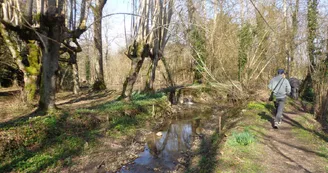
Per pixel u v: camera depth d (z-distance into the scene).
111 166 6.47
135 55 12.71
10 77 22.27
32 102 10.98
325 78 9.05
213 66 18.09
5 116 9.09
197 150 7.20
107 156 7.09
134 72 12.69
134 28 12.90
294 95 14.10
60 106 11.52
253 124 8.30
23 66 11.19
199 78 22.59
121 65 29.36
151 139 9.09
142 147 8.17
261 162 5.06
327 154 5.54
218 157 5.47
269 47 15.52
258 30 15.34
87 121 8.64
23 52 12.57
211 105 16.39
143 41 12.85
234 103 15.82
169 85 21.34
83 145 7.39
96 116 9.20
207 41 17.53
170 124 11.56
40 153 6.43
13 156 5.95
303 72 16.92
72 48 13.79
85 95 16.84
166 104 14.12
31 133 6.77
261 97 15.08
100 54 19.33
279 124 7.73
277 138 6.78
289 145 6.17
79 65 35.88
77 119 8.45
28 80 11.20
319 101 9.28
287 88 7.55
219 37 16.38
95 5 18.30
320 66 9.27
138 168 6.42
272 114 10.20
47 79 8.58
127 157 7.20
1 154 5.76
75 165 6.30
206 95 18.27
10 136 6.22
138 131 9.66
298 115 9.94
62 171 5.94
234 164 4.97
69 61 16.25
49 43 8.27
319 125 8.49
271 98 7.88
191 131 10.12
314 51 10.89
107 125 9.09
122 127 9.39
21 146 6.32
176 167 6.25
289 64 16.41
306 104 12.76
